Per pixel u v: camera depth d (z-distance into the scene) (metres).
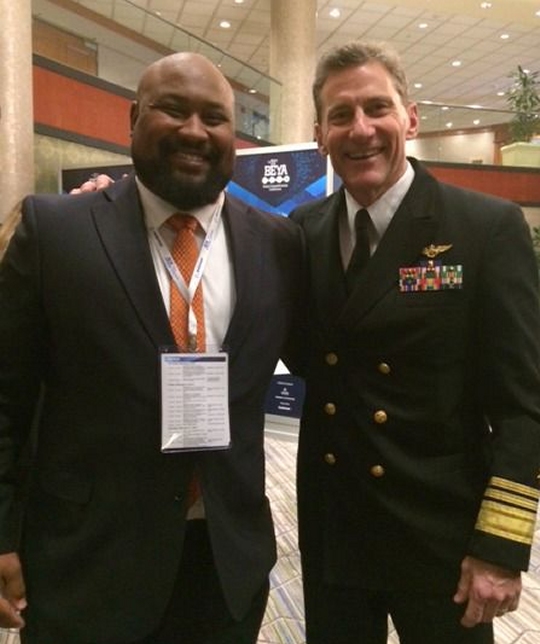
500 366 1.15
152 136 1.11
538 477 1.13
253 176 3.55
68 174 4.34
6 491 1.13
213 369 1.13
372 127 1.19
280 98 8.45
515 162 10.38
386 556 1.25
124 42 6.40
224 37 11.25
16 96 4.54
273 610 2.44
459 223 1.21
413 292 1.21
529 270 1.18
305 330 1.38
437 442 1.22
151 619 1.11
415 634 1.28
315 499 1.37
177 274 1.16
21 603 1.12
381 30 11.00
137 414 1.09
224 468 1.17
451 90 14.77
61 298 1.08
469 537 1.20
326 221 1.36
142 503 1.11
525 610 2.46
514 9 10.01
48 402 1.15
